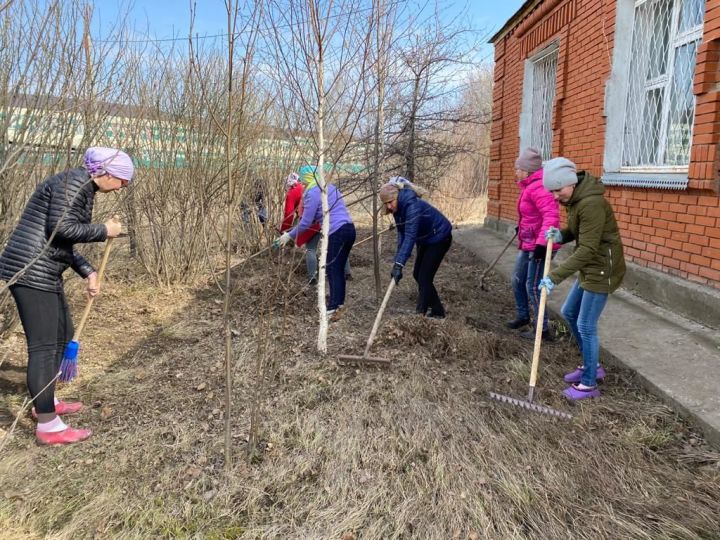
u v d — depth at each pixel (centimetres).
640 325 437
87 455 291
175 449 291
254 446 285
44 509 251
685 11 481
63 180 289
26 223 289
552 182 323
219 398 344
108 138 571
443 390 350
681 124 487
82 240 293
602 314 471
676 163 496
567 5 690
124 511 247
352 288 617
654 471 266
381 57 458
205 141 621
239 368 384
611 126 579
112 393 359
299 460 280
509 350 420
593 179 327
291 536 233
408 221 423
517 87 913
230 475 269
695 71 427
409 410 322
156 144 616
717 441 279
